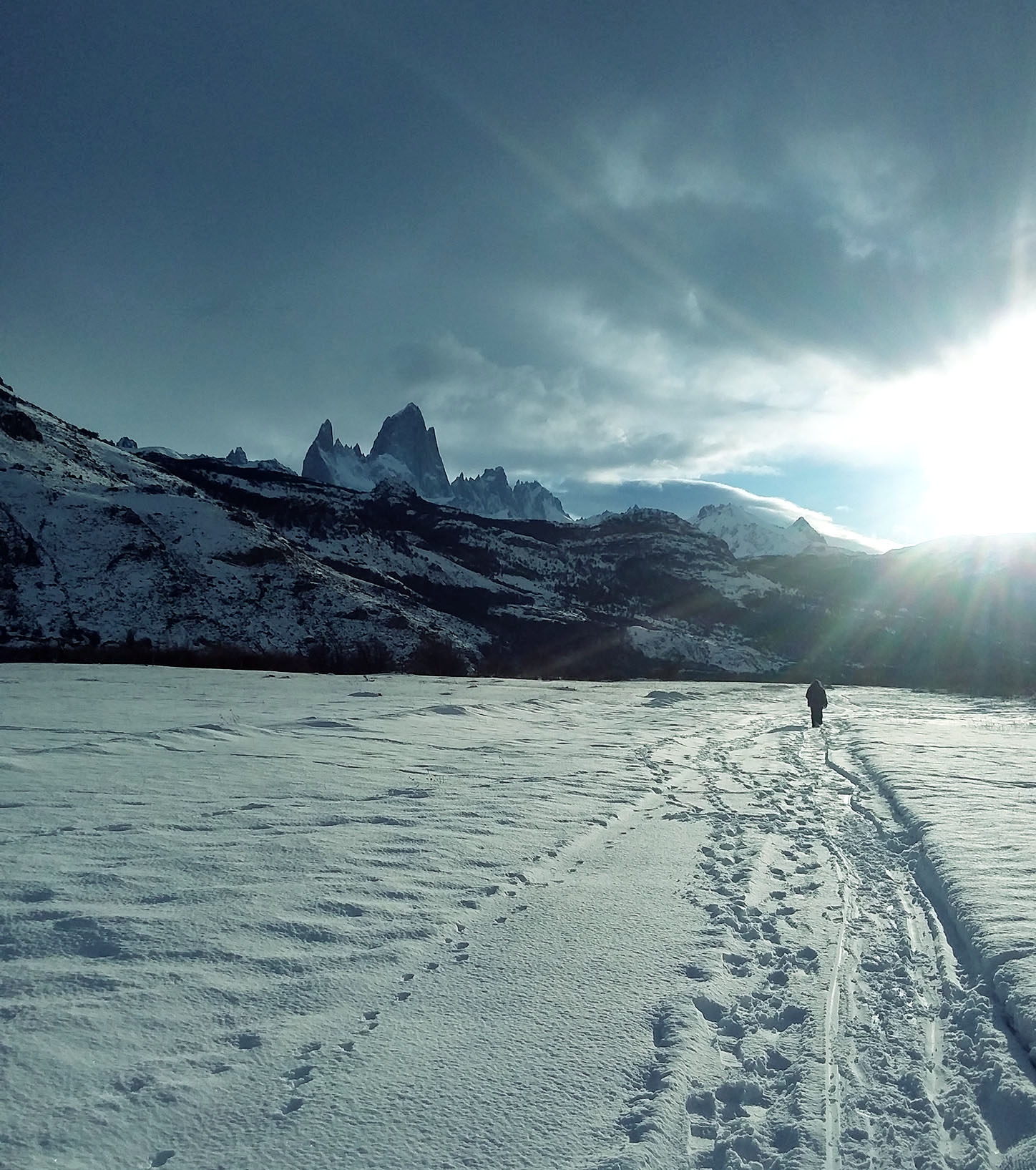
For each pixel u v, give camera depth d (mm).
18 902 4680
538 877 5949
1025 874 5840
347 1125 2801
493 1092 3049
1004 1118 2998
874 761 12578
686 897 5566
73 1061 3082
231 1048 3297
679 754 14133
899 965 4484
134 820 6777
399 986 3971
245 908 4820
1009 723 21688
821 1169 2711
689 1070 3256
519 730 16984
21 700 17547
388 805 8109
